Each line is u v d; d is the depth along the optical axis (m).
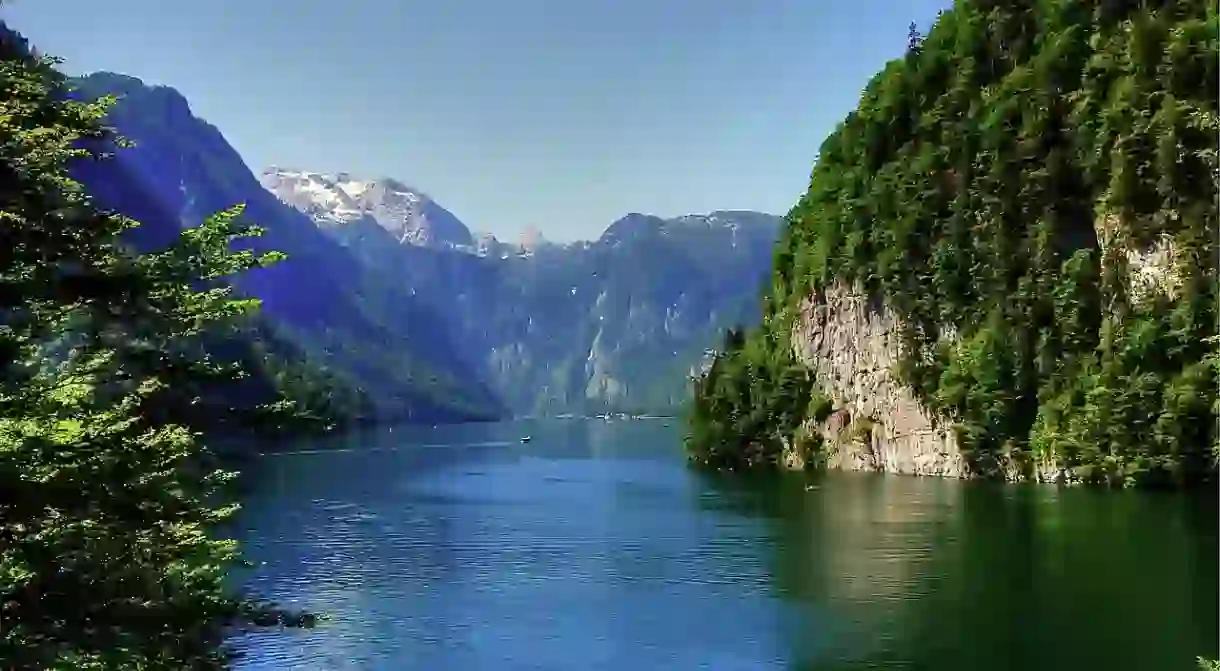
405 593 52.97
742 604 49.69
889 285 142.75
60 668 16.06
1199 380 101.00
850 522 79.44
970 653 39.66
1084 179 123.31
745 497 103.06
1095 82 124.81
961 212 134.88
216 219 19.44
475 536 74.12
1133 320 112.06
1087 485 108.00
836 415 151.75
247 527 78.25
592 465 156.62
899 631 43.41
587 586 54.78
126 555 17.80
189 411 19.91
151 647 17.61
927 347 137.25
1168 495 95.50
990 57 146.62
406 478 123.81
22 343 16.08
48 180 16.67
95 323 17.75
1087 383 113.88
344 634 44.41
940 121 146.75
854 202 155.62
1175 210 111.00
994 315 126.50
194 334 19.20
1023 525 74.00
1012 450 119.75
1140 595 48.25
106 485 16.23
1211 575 52.53
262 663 40.06
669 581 56.00
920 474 134.00
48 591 16.25
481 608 49.66
